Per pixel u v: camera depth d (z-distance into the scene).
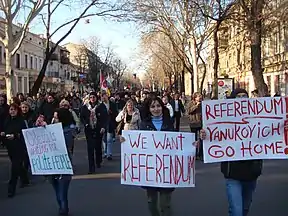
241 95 6.72
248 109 6.55
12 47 28.59
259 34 25.23
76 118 12.34
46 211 8.34
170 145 6.51
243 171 6.20
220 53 71.81
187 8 35.72
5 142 9.80
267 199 8.93
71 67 110.50
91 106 12.91
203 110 6.55
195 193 9.61
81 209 8.41
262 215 7.75
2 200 9.35
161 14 39.09
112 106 15.18
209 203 8.70
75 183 11.02
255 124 6.52
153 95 6.81
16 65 64.00
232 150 6.45
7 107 14.88
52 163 8.05
